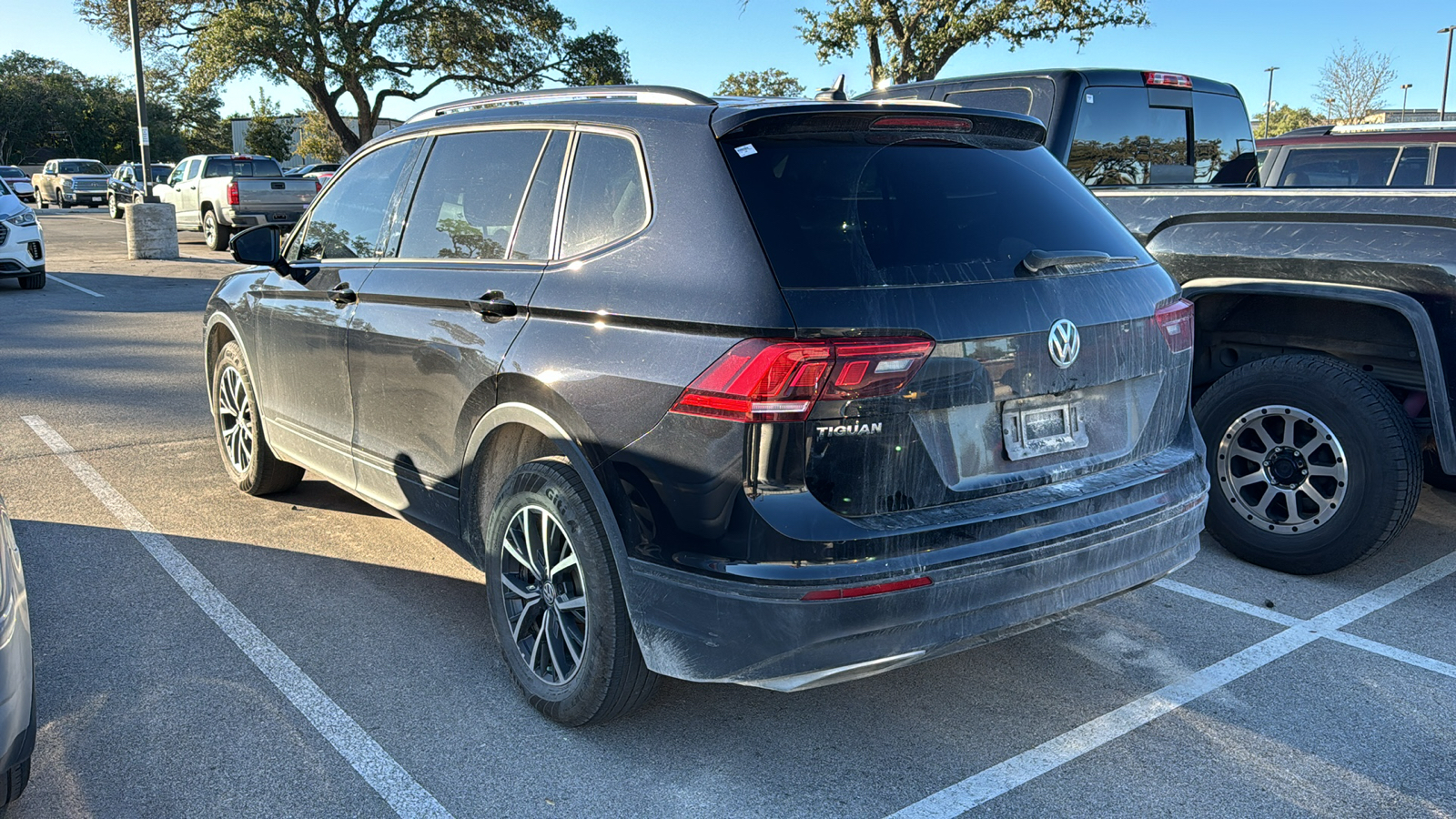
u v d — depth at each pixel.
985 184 3.03
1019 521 2.71
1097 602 2.92
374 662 3.52
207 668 3.45
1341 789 2.85
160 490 5.33
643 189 2.92
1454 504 5.42
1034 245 2.94
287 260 4.58
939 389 2.60
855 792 2.82
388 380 3.73
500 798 2.77
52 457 5.89
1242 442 4.50
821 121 2.84
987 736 3.11
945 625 2.63
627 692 2.94
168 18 33.75
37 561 4.34
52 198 47.22
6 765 2.28
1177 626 3.90
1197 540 3.31
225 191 21.16
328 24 33.12
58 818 2.64
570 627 3.06
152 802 2.72
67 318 11.30
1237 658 3.63
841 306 2.52
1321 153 7.26
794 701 3.32
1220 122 6.40
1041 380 2.79
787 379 2.46
